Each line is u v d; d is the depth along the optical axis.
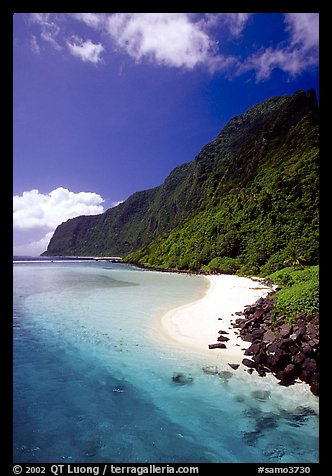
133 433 7.33
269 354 10.29
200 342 12.60
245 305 19.30
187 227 83.94
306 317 11.77
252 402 8.34
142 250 109.69
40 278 46.00
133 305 21.20
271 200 52.12
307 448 6.69
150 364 10.80
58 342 13.39
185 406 8.32
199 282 38.78
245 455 6.59
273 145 78.06
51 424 7.65
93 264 108.12
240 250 52.62
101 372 10.47
